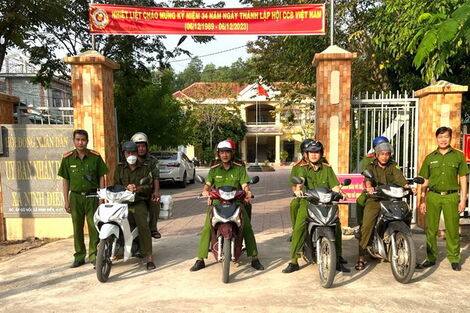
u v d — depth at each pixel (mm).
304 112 27188
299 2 11188
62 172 5211
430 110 6516
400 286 4352
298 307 3838
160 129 15570
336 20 11156
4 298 4223
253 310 3783
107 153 6879
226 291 4273
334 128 6855
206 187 4984
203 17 7129
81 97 6738
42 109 7246
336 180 4961
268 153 42281
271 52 14297
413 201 7062
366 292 4191
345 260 5078
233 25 7145
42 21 9094
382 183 4891
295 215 5656
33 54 12141
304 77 12867
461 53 7598
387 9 6781
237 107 37062
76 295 4254
